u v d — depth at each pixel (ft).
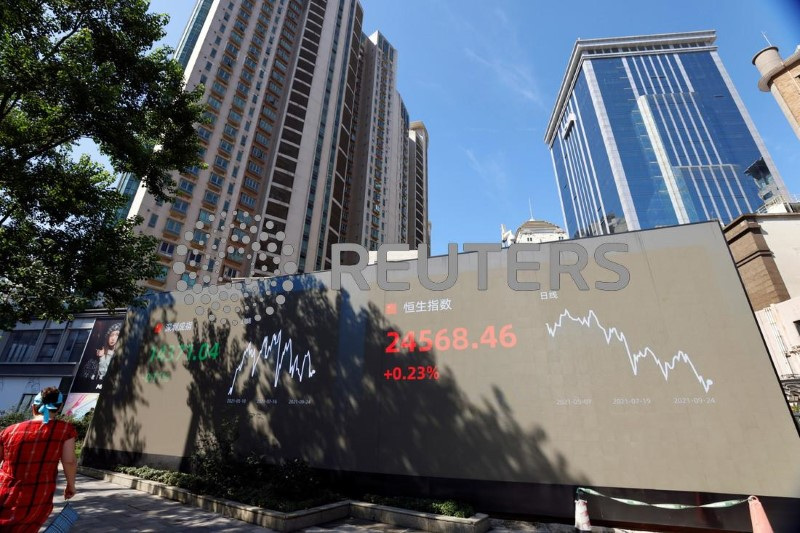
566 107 496.23
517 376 32.01
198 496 32.19
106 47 39.65
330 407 36.86
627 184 366.43
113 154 42.34
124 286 43.45
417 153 362.33
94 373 81.51
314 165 199.41
